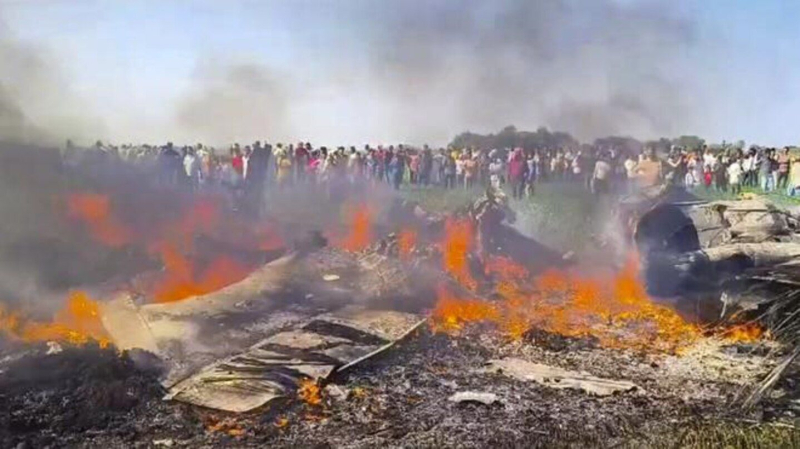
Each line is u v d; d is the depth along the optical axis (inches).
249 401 302.5
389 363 361.1
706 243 521.7
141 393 312.2
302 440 275.3
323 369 335.9
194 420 290.8
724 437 278.5
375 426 288.5
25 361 333.1
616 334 427.5
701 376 356.5
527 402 316.8
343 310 438.3
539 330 410.3
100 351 343.0
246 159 829.8
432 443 273.0
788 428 289.9
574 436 279.7
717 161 929.5
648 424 293.9
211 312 429.4
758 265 466.0
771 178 932.6
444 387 332.5
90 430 281.6
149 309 432.1
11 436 273.9
